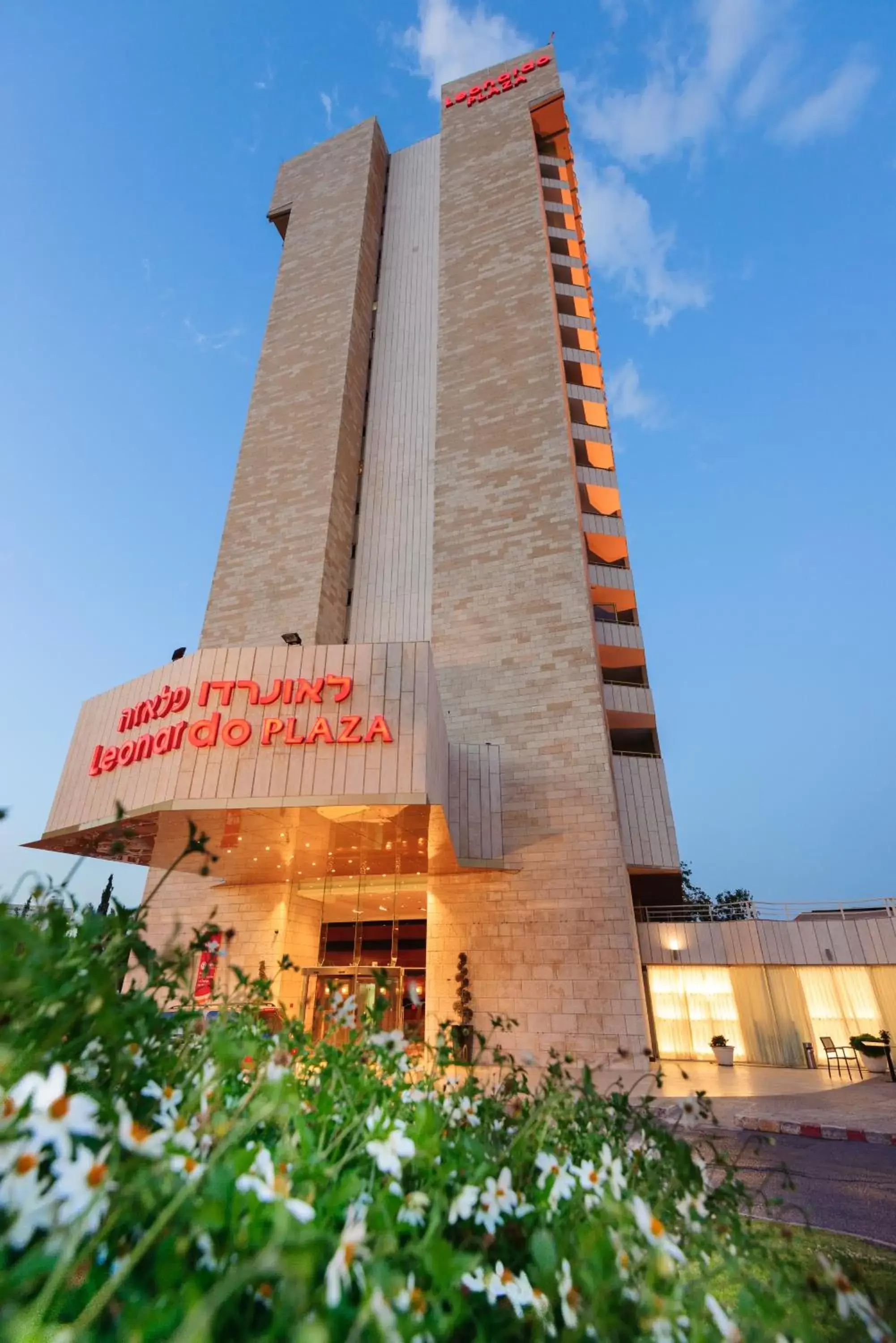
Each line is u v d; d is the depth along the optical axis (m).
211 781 15.00
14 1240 1.03
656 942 20.72
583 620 22.52
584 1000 17.08
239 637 25.73
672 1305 1.41
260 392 32.28
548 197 36.25
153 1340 0.97
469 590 24.50
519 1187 2.01
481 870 19.50
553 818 19.66
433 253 34.16
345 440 29.44
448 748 20.42
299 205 37.97
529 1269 1.55
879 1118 10.70
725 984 19.95
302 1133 1.58
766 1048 18.84
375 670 15.88
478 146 35.41
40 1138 1.13
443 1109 2.47
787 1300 1.59
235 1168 1.34
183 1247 1.13
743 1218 2.67
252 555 27.58
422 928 21.06
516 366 28.28
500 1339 1.41
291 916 21.09
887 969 18.67
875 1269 4.28
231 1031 2.15
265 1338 1.01
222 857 19.33
